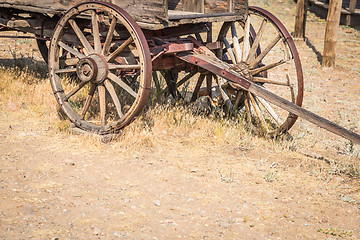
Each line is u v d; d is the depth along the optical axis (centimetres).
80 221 391
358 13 1898
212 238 381
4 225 371
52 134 614
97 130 594
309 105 923
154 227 392
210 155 590
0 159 512
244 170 545
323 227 413
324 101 965
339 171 564
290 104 570
